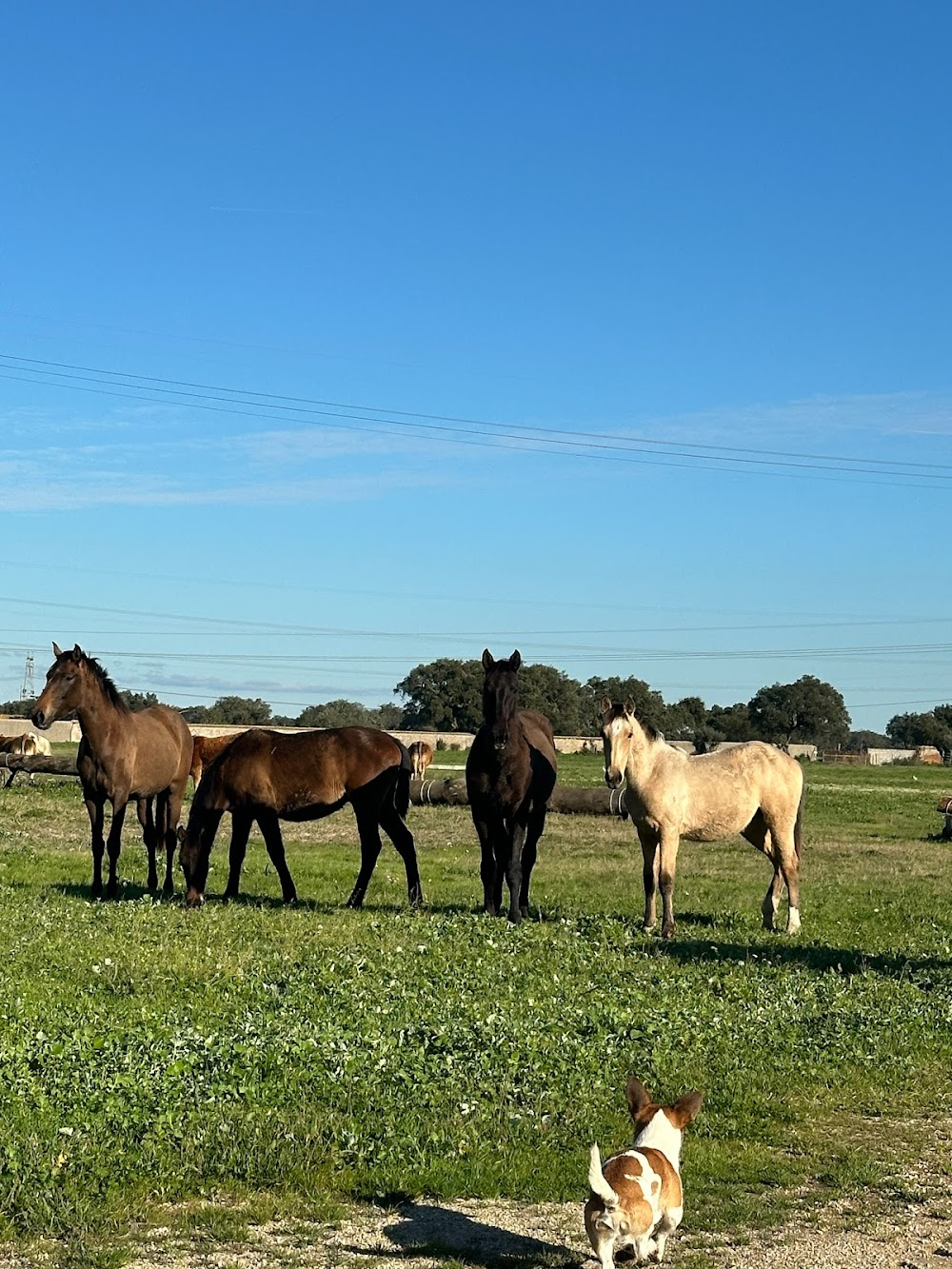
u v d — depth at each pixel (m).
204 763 30.89
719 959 13.57
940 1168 7.50
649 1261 5.86
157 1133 7.01
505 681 15.84
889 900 19.73
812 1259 6.11
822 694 120.88
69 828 26.81
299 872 20.78
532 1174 6.95
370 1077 8.16
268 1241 6.09
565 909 17.38
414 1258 5.95
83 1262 5.71
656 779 15.52
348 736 16.58
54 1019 9.22
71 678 16.48
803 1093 8.84
